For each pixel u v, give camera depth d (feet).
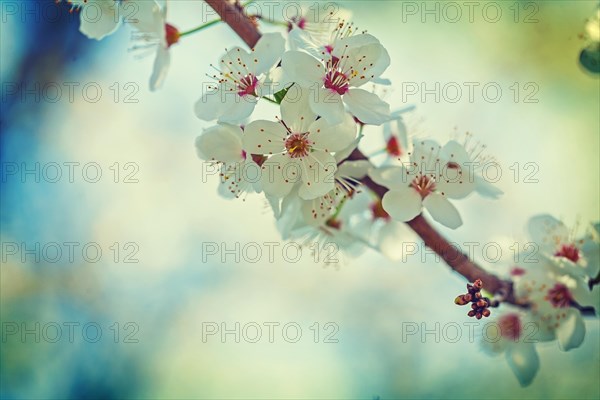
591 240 1.19
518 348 1.23
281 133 1.12
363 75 1.12
